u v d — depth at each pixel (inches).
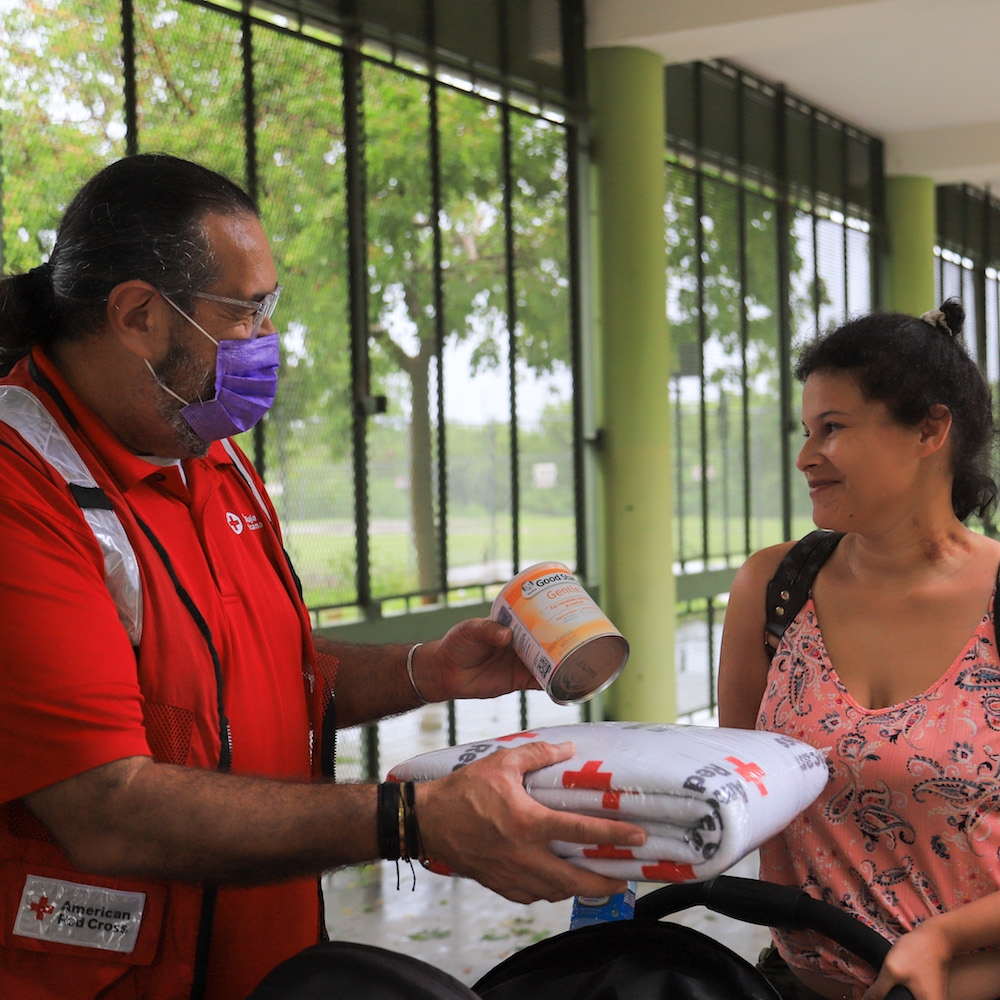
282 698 56.6
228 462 59.6
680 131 295.6
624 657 56.4
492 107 236.7
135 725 45.5
